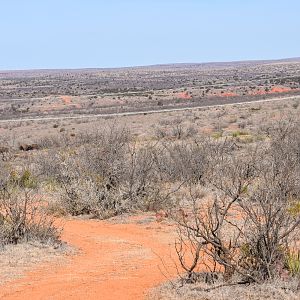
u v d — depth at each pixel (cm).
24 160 3231
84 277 1007
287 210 1030
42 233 1298
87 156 1800
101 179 1745
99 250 1240
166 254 1157
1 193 1633
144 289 916
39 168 2361
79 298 892
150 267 1056
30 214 1416
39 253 1184
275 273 863
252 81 16538
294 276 864
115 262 1114
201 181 1958
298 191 1358
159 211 1659
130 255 1170
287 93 10169
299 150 1856
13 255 1162
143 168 1756
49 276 1025
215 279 899
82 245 1293
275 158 1428
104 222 1588
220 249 914
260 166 1509
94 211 1692
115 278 993
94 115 8081
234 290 836
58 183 2103
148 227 1467
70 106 11538
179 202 1698
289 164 1403
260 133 3947
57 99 13150
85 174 1777
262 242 880
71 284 966
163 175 2019
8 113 10119
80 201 1706
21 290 942
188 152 2136
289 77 16725
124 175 1745
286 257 898
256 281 849
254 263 887
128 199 1711
